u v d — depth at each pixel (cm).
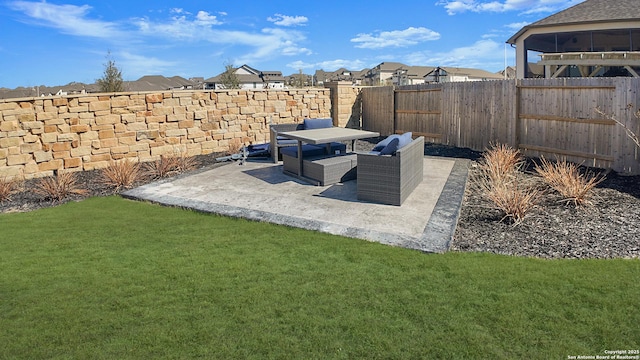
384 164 607
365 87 1463
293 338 290
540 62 1755
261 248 460
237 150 1112
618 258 406
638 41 1811
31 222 599
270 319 314
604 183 689
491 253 433
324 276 384
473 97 1060
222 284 372
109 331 304
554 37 2059
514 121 952
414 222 532
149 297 352
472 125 1072
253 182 788
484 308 321
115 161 973
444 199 629
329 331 297
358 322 307
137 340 291
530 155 930
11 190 792
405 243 462
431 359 266
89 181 879
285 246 464
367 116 1471
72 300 350
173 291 362
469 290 349
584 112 800
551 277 367
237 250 455
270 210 604
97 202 714
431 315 314
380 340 286
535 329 293
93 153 988
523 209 536
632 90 709
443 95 1160
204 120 1139
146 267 415
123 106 1016
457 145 1129
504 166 765
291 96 1309
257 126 1241
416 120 1273
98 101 983
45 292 366
